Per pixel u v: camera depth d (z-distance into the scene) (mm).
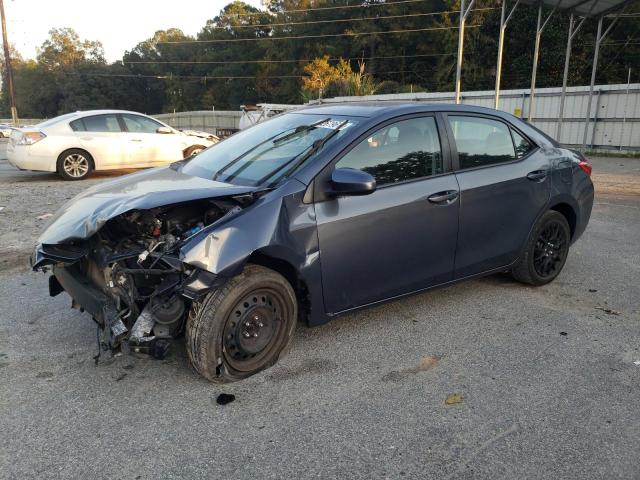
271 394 3141
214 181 3602
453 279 4137
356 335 3922
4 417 2896
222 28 84750
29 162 10641
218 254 2955
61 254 3232
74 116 11188
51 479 2434
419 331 3996
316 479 2436
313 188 3336
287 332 3441
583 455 2594
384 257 3654
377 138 3654
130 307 3115
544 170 4598
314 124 3912
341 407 3008
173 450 2639
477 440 2711
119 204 3193
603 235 7008
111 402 3049
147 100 92438
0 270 5340
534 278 4785
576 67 40656
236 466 2523
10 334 3910
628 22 39969
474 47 46719
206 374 3129
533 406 3012
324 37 67812
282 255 3193
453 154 4035
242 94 79938
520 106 23016
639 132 20141
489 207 4184
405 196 3691
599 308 4457
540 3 16406
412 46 60531
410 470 2492
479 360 3553
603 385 3238
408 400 3074
